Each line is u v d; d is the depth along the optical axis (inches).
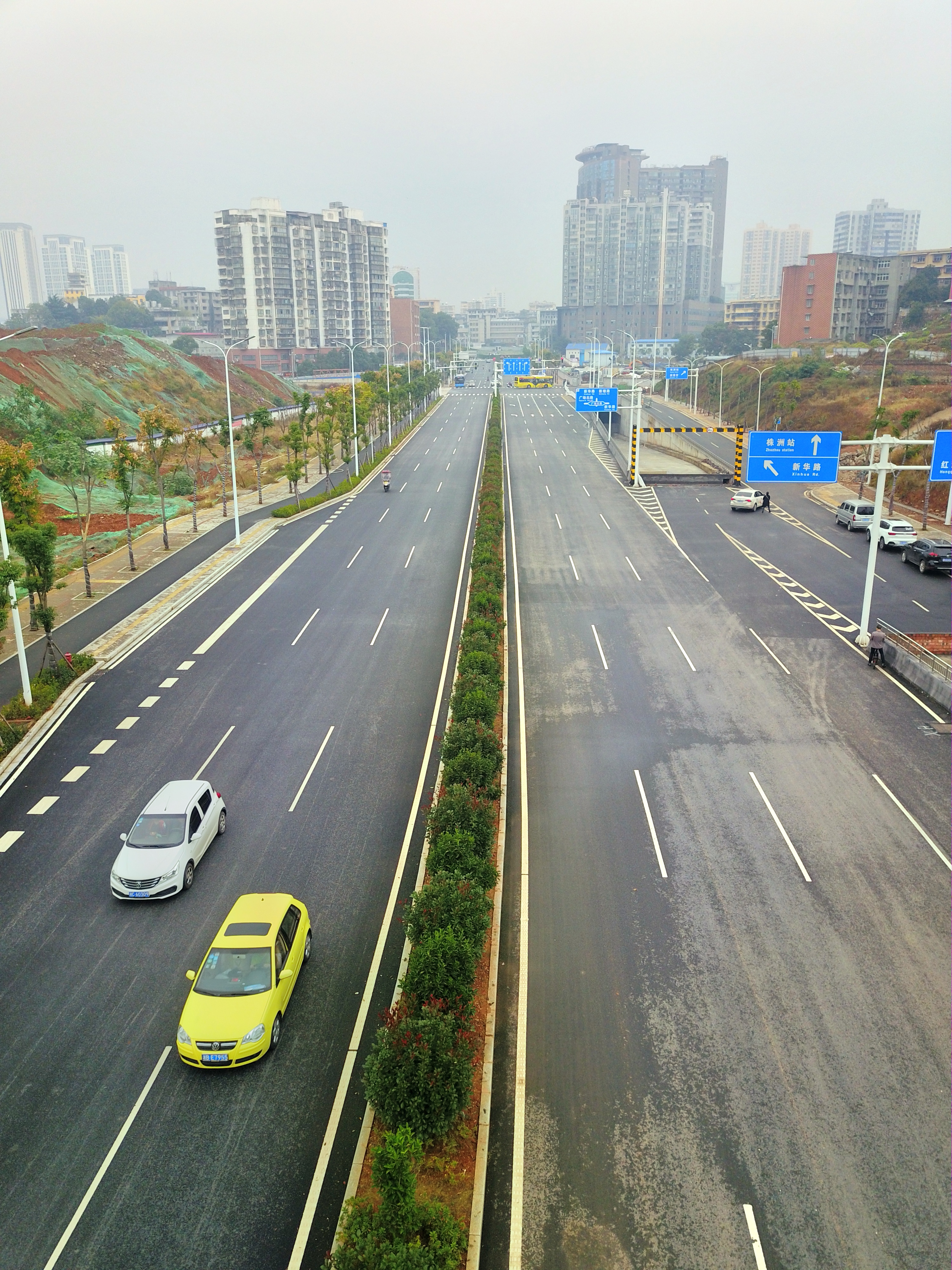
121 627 1393.9
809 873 756.6
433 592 1577.3
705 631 1385.3
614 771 943.0
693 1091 531.2
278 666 1236.5
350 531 2052.2
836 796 886.4
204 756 976.3
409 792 892.6
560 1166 482.3
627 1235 442.6
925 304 5816.9
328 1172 474.0
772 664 1248.8
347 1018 589.9
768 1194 463.5
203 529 2090.3
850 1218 450.0
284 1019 587.5
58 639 1343.5
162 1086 534.0
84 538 1562.5
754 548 1913.1
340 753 978.1
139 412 3440.0
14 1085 534.9
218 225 7731.3
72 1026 585.0
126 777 930.7
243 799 884.0
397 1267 373.4
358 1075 541.0
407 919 618.5
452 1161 479.8
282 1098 523.8
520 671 1226.6
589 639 1354.6
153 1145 491.5
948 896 724.0
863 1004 603.5
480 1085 532.1
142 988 620.7
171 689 1161.4
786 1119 510.6
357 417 3191.4
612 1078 542.3
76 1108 517.7
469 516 2204.7
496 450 3004.4
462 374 7632.9
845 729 1041.5
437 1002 522.3
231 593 1581.0
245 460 3287.4
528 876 754.8
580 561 1804.9
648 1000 607.8
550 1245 438.3
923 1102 522.3
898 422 2955.2
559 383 7042.3
